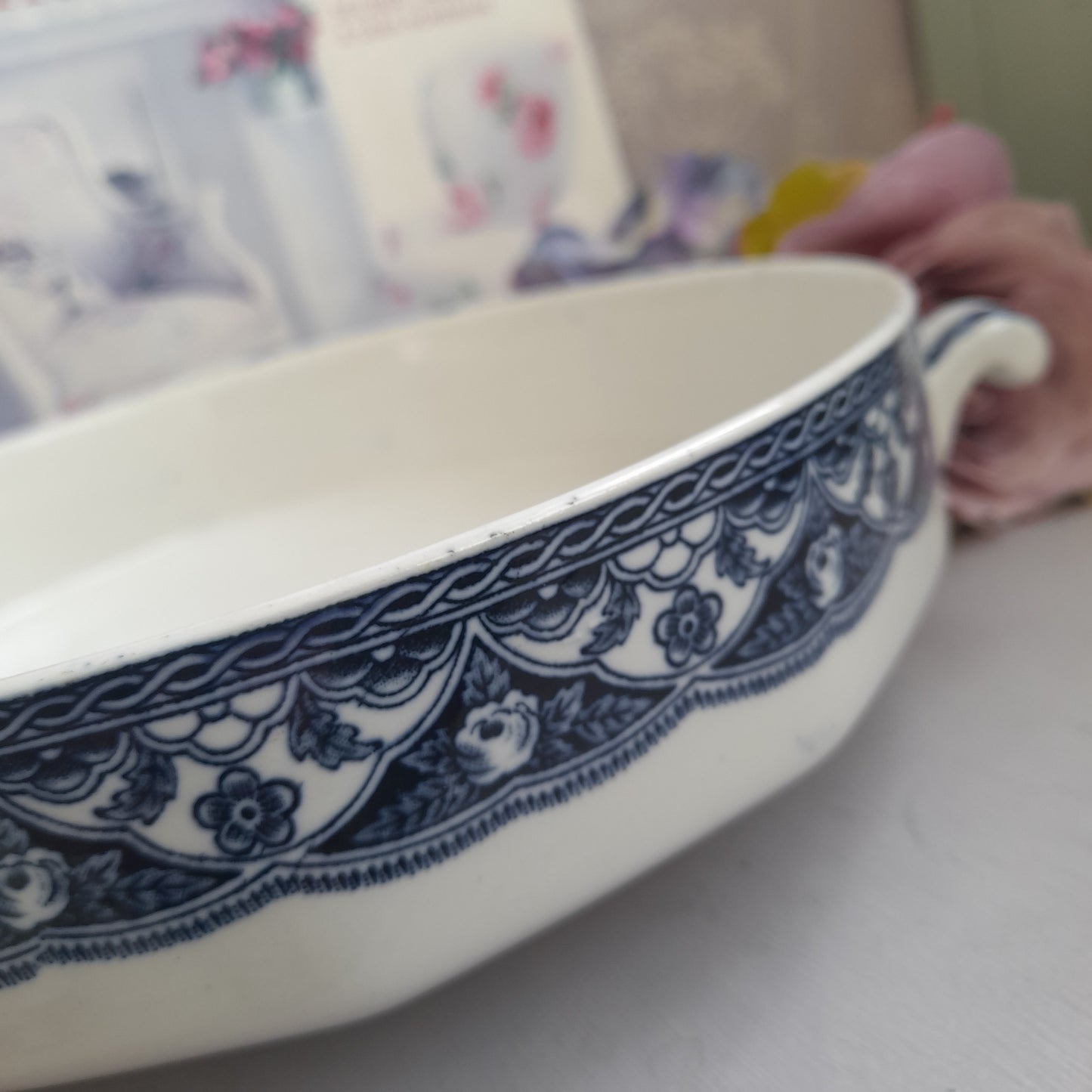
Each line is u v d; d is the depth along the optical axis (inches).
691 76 19.8
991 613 14.0
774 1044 8.6
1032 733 11.5
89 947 7.0
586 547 7.2
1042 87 18.5
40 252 16.0
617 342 15.4
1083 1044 7.9
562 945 10.2
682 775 8.0
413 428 16.5
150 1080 9.8
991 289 15.0
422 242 18.0
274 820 6.8
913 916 9.5
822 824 11.0
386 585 6.6
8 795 6.5
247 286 17.2
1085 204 18.5
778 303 13.6
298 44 16.8
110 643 13.4
